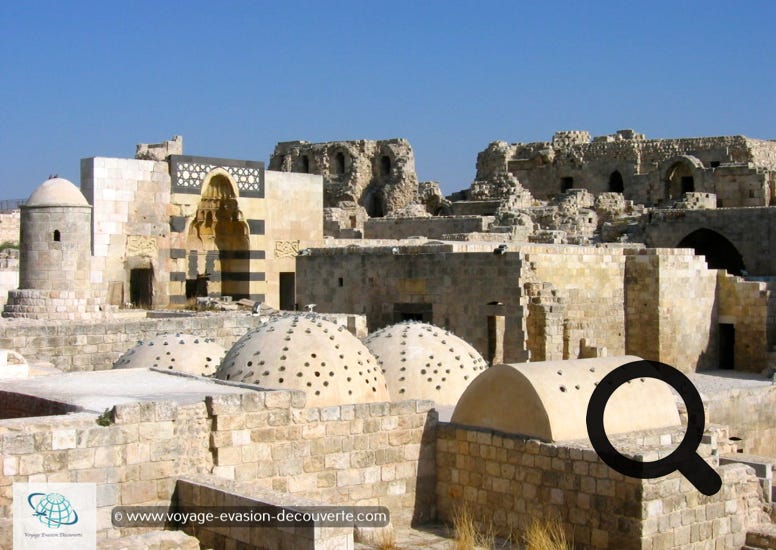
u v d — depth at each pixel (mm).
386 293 39250
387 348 23906
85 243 33906
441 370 23453
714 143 82000
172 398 17047
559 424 18062
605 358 20047
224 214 48125
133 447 15578
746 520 17531
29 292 32844
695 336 43562
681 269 42625
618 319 41594
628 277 42062
